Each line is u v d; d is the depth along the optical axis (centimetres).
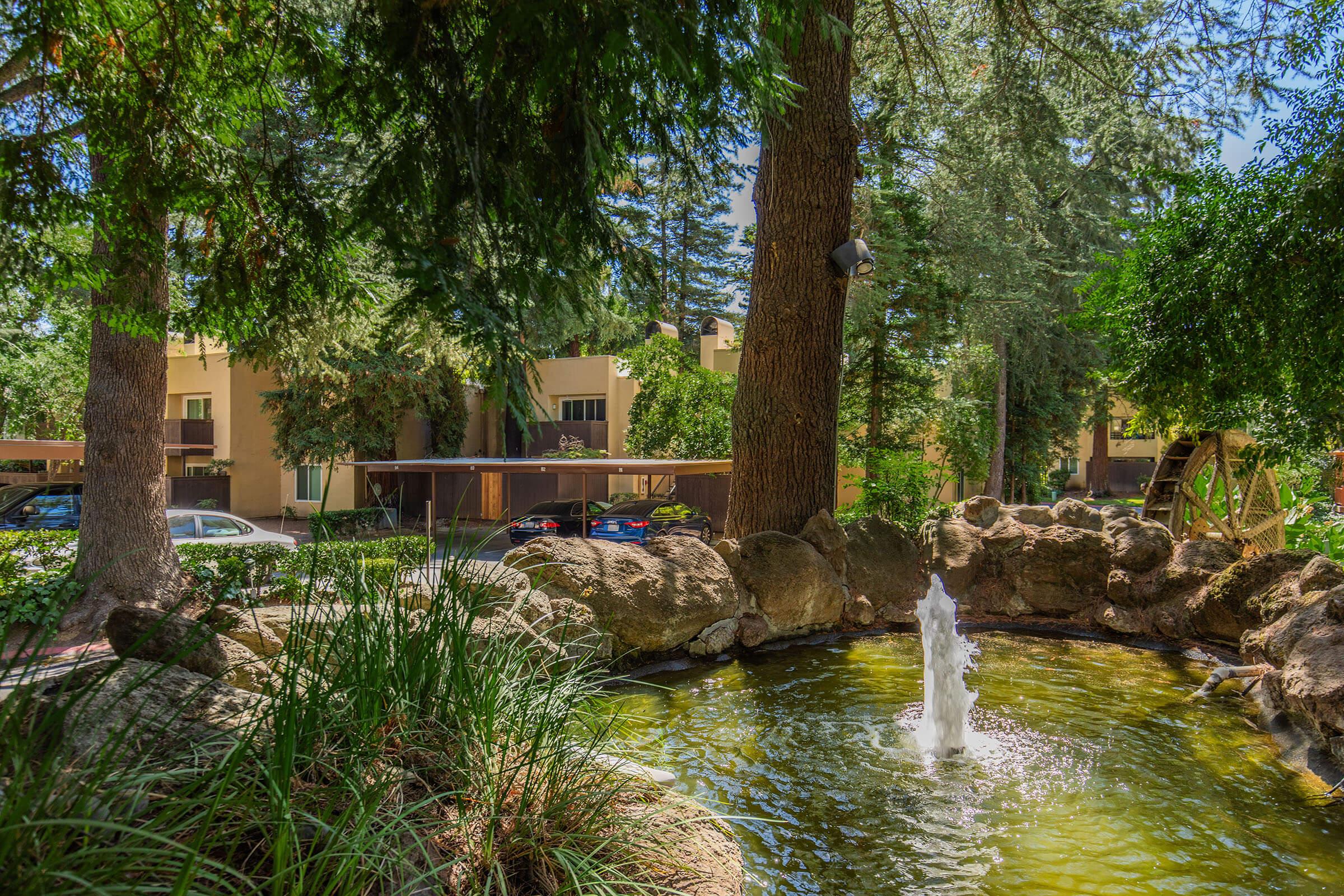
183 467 2689
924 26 1375
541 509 1962
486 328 285
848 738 588
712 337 2741
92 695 205
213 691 289
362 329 952
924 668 725
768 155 1073
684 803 373
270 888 209
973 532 1075
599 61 308
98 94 364
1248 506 1189
